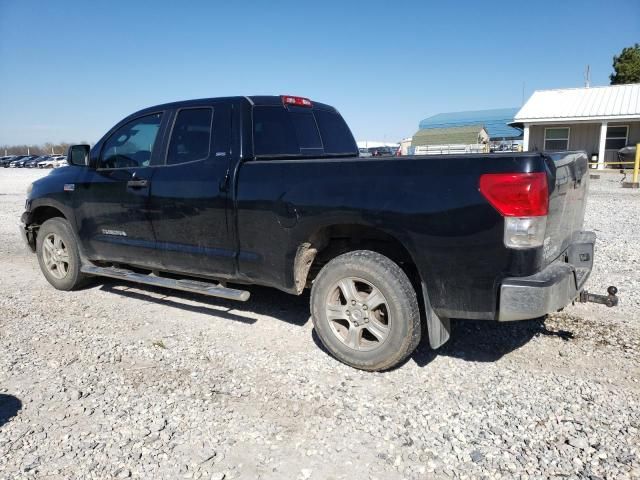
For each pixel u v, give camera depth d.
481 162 3.21
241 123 4.41
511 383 3.56
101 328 4.73
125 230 5.12
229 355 4.10
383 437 2.97
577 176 3.81
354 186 3.62
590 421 3.07
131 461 2.76
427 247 3.37
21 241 9.41
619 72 42.12
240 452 2.84
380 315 3.78
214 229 4.41
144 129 5.07
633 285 5.62
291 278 4.06
